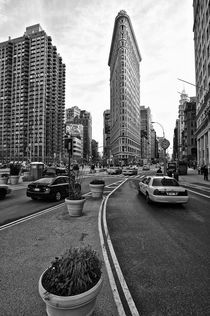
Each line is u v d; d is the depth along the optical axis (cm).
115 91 12762
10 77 11844
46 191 1083
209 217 780
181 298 298
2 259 418
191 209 921
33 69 11625
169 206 983
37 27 12688
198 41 4809
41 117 11362
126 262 412
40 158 11219
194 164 6656
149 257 437
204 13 4044
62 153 12706
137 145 14088
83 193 1429
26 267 384
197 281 344
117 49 11525
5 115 11819
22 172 3412
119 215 804
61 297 197
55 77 12162
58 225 662
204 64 4125
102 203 1055
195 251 470
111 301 289
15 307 274
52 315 211
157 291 314
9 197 1263
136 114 13900
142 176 3312
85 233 586
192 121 8369
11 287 320
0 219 741
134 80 13250
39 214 816
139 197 1247
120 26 10894
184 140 9956
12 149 11631
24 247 482
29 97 11631
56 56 12338
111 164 8725
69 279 209
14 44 11900
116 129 12225
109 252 459
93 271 229
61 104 13012
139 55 14950
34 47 11694
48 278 223
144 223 696
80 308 206
